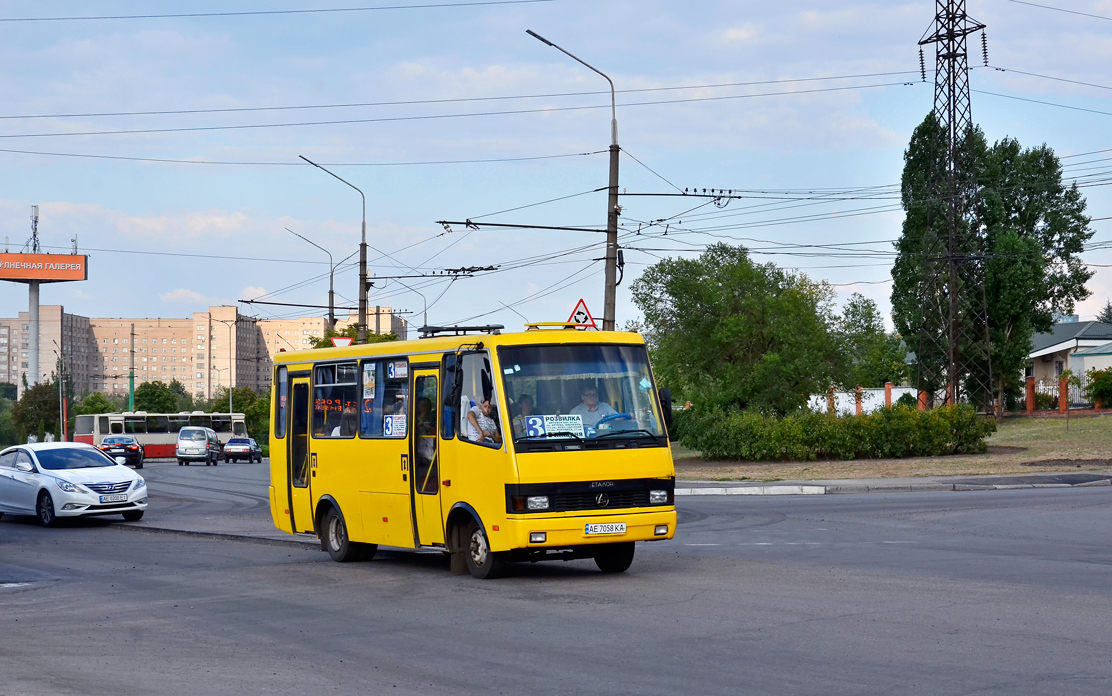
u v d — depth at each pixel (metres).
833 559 14.24
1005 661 7.84
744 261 50.69
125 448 58.59
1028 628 9.07
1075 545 15.26
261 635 9.79
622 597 11.40
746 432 38.03
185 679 7.97
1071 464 31.02
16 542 19.83
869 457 37.25
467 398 13.12
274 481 17.38
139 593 12.72
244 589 12.85
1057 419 47.66
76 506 23.03
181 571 14.82
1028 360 72.56
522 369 12.75
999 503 22.00
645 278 52.78
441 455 13.47
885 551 15.03
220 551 17.41
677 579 12.63
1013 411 58.03
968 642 8.55
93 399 124.38
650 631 9.41
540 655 8.55
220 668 8.35
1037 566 13.05
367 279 40.16
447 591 12.23
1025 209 65.88
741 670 7.79
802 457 37.16
